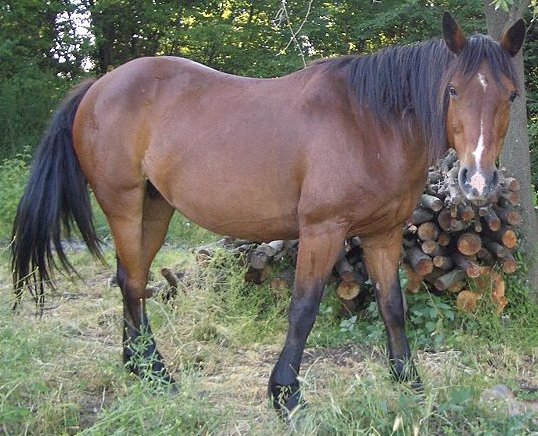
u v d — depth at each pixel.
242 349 4.04
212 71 3.45
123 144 3.46
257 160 3.09
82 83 3.76
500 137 2.73
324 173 2.93
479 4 10.95
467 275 4.39
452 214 4.18
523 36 2.80
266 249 4.54
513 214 4.34
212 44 13.47
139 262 3.61
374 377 2.90
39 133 12.52
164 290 4.69
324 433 2.66
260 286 4.68
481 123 2.65
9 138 12.20
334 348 4.09
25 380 2.90
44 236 3.59
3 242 6.88
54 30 14.23
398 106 2.95
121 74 3.53
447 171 4.49
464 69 2.69
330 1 12.32
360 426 2.67
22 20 13.43
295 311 3.00
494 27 4.67
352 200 2.93
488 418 2.86
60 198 3.62
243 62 13.54
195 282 4.70
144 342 3.38
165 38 14.02
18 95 12.54
